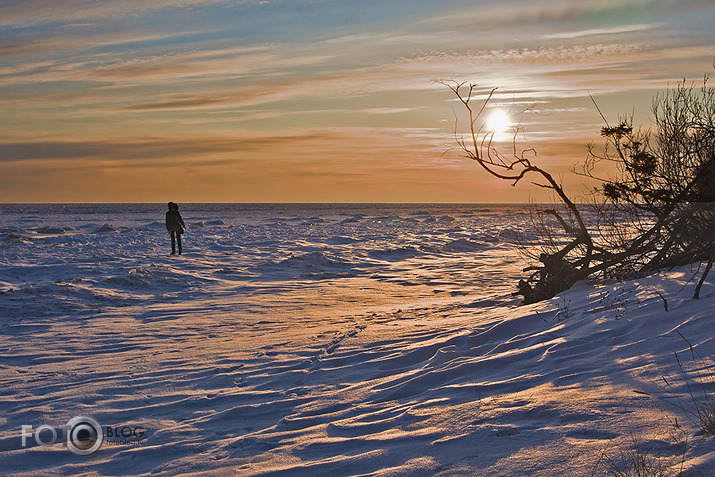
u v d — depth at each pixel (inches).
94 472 137.7
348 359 239.1
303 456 134.9
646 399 135.4
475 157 308.5
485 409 145.4
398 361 227.5
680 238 306.0
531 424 131.9
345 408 172.6
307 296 476.1
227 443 150.6
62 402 195.2
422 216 2755.9
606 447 113.0
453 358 212.7
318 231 1357.0
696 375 146.2
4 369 249.6
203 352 272.2
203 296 477.1
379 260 761.0
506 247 914.1
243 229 1438.2
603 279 340.2
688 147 291.9
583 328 221.9
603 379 156.6
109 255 735.1
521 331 250.1
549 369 177.2
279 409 179.3
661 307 219.3
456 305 389.7
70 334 326.0
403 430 141.6
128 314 392.8
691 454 103.7
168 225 756.0
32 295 434.0
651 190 303.3
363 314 375.2
